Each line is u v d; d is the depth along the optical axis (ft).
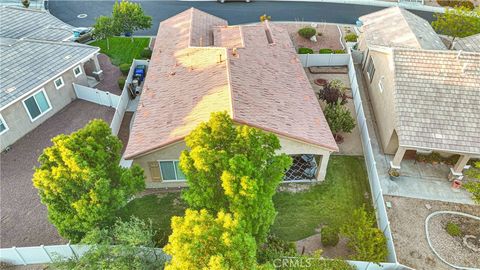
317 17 152.66
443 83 80.53
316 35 139.03
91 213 58.23
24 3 152.56
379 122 96.22
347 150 91.61
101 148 60.75
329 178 84.17
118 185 63.72
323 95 98.37
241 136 54.75
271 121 74.28
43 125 98.37
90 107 104.94
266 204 55.21
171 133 73.46
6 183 82.74
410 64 82.99
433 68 82.02
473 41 105.40
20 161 88.28
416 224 74.43
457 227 73.61
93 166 59.98
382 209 73.20
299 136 73.92
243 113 71.87
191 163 55.16
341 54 120.26
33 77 94.94
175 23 117.19
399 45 101.91
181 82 87.45
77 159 55.98
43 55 101.81
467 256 69.26
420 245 70.69
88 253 59.26
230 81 79.46
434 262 68.03
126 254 59.31
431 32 111.75
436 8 160.97
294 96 87.15
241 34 103.86
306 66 122.11
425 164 87.71
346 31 142.92
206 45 104.99
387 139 88.17
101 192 58.13
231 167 50.88
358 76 117.70
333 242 69.00
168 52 102.68
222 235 45.11
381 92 96.27
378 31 110.93
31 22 119.44
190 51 97.09
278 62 98.53
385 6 163.22
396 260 63.77
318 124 81.15
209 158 51.93
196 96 80.33
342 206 78.18
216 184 55.57
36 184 57.00
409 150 87.56
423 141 75.72
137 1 162.09
